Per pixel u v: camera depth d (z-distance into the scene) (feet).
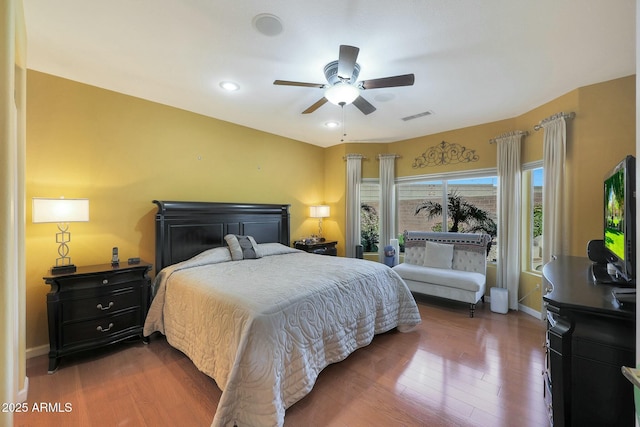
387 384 6.65
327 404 5.95
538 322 10.59
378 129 13.98
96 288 7.81
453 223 14.74
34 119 8.00
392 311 9.32
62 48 6.95
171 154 10.86
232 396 5.08
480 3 5.43
